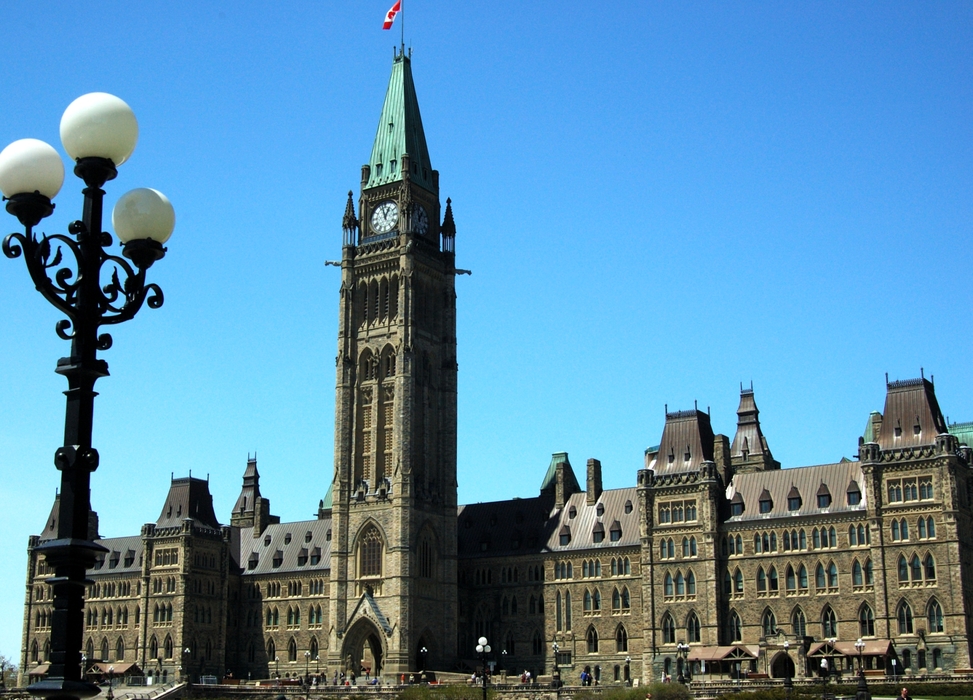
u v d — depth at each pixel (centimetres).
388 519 18662
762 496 17012
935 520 15300
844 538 16150
